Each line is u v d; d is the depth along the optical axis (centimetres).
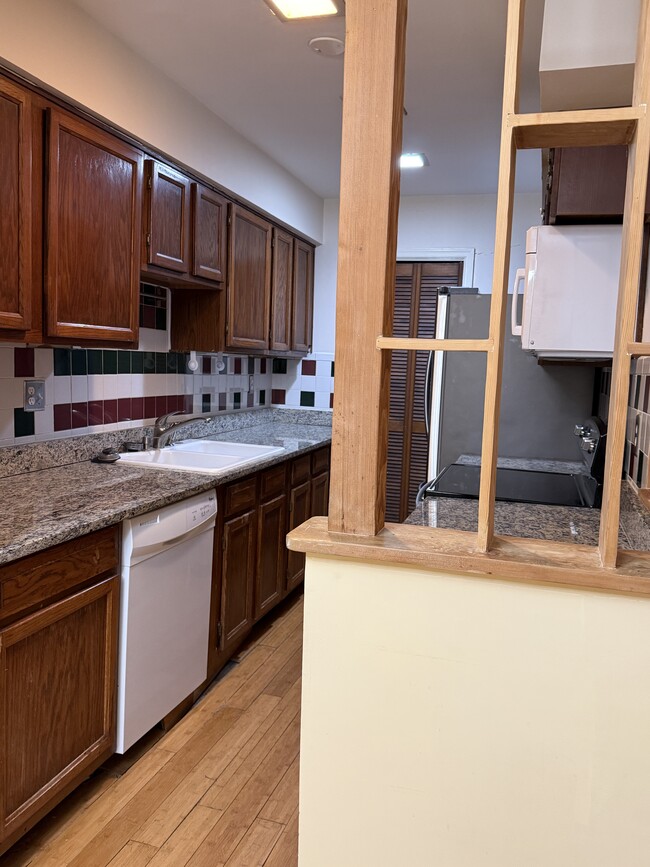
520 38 76
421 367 432
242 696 251
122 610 194
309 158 344
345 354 85
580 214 176
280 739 222
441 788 85
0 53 173
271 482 304
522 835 83
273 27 211
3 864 162
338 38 215
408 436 438
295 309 398
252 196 326
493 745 82
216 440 349
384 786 88
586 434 262
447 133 298
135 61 229
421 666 84
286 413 441
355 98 81
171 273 262
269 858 169
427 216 415
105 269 219
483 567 78
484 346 78
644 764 77
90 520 172
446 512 183
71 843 171
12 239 181
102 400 269
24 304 185
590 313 187
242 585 279
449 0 190
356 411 86
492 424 79
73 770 178
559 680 79
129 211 231
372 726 87
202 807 187
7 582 149
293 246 390
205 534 240
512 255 400
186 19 207
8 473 221
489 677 81
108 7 201
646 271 159
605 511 77
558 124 74
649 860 79
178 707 234
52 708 169
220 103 274
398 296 431
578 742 79
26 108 184
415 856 87
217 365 366
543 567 76
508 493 213
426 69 234
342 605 86
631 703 77
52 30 191
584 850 81
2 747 152
